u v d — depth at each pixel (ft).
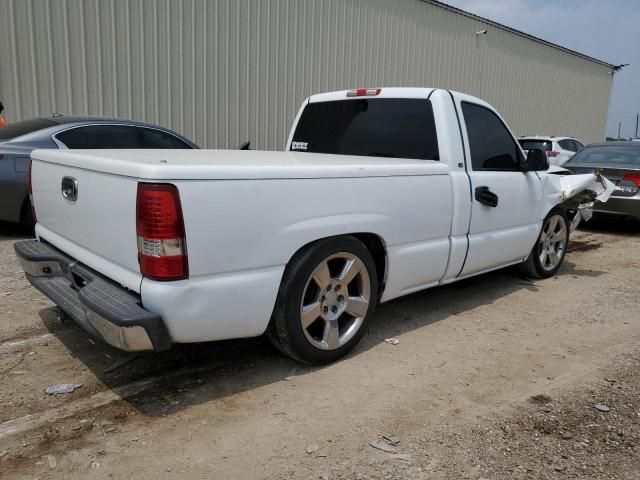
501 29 61.16
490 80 61.67
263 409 10.18
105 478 8.13
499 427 9.81
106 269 10.09
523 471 8.59
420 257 13.38
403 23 49.32
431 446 9.18
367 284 12.28
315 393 10.82
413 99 14.93
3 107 28.04
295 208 10.44
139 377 11.27
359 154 15.97
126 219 9.27
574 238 29.50
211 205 9.22
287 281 10.71
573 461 8.88
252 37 37.65
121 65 32.27
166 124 34.50
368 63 46.65
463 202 14.35
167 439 9.14
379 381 11.42
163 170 8.73
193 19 34.53
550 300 17.47
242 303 9.91
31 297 15.71
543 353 13.20
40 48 29.68
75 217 11.07
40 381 10.95
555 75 72.64
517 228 17.12
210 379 11.28
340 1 43.16
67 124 22.67
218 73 36.32
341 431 9.54
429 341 13.70
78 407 10.04
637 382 11.75
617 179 29.55
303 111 17.90
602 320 15.71
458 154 14.38
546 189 18.31
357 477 8.33
